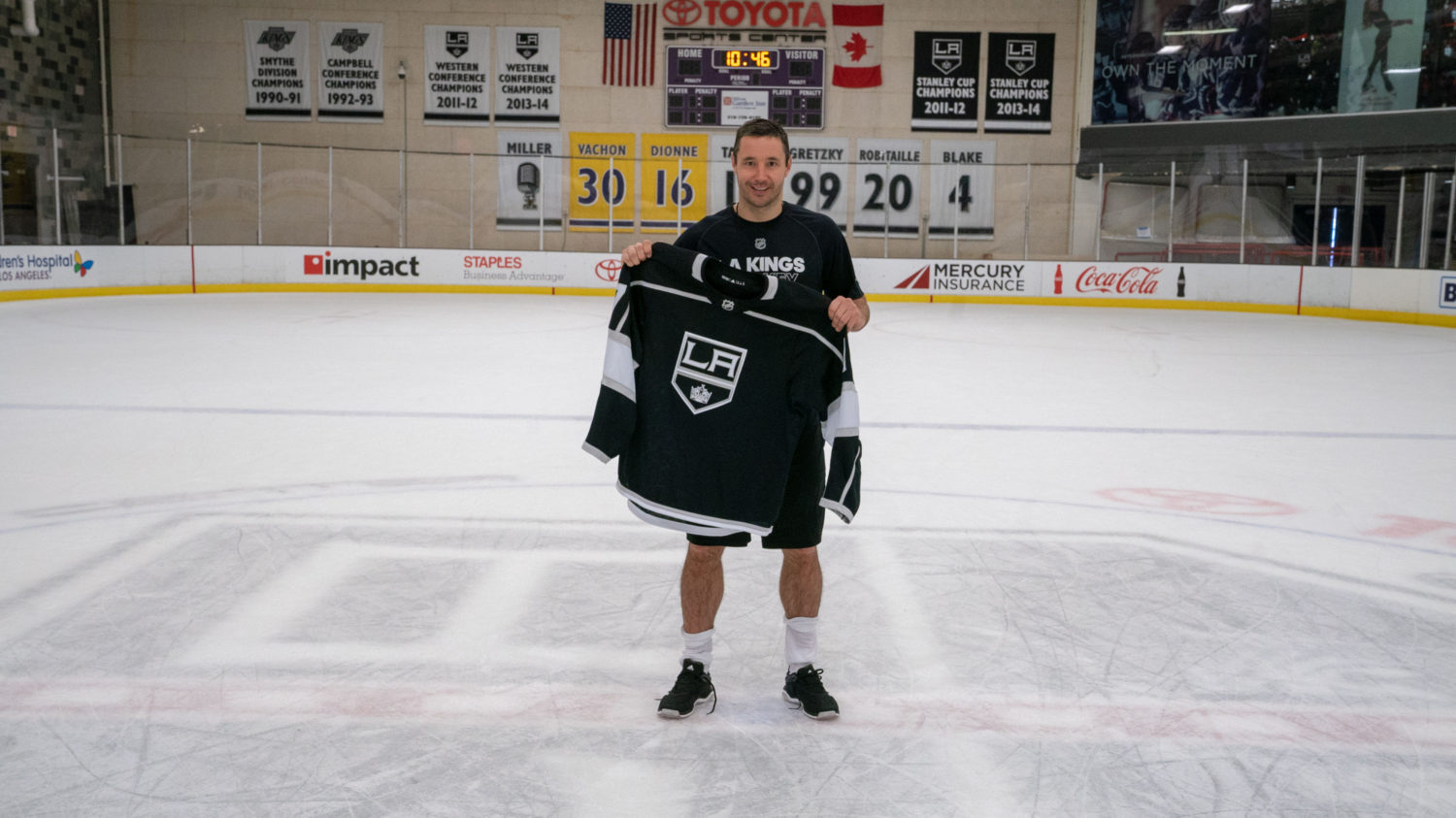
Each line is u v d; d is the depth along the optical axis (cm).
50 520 475
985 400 881
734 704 301
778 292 275
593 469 593
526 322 1502
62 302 1644
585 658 331
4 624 351
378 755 267
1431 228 1942
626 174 2267
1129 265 2000
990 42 2259
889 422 769
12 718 284
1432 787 258
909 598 392
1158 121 2181
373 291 2042
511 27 2258
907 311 1859
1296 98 2070
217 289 1919
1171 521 504
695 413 281
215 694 300
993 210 2284
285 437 671
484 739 277
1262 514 519
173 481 550
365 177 2256
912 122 2283
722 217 288
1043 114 2275
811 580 294
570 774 259
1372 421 796
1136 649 345
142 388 856
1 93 1903
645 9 2258
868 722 291
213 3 2223
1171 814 244
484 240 2273
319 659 326
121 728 279
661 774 260
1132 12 2178
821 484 291
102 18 2206
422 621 360
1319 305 1836
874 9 2258
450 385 902
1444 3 1908
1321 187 2067
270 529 466
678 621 364
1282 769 266
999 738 282
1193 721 293
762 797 250
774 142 274
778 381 281
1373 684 320
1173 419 797
